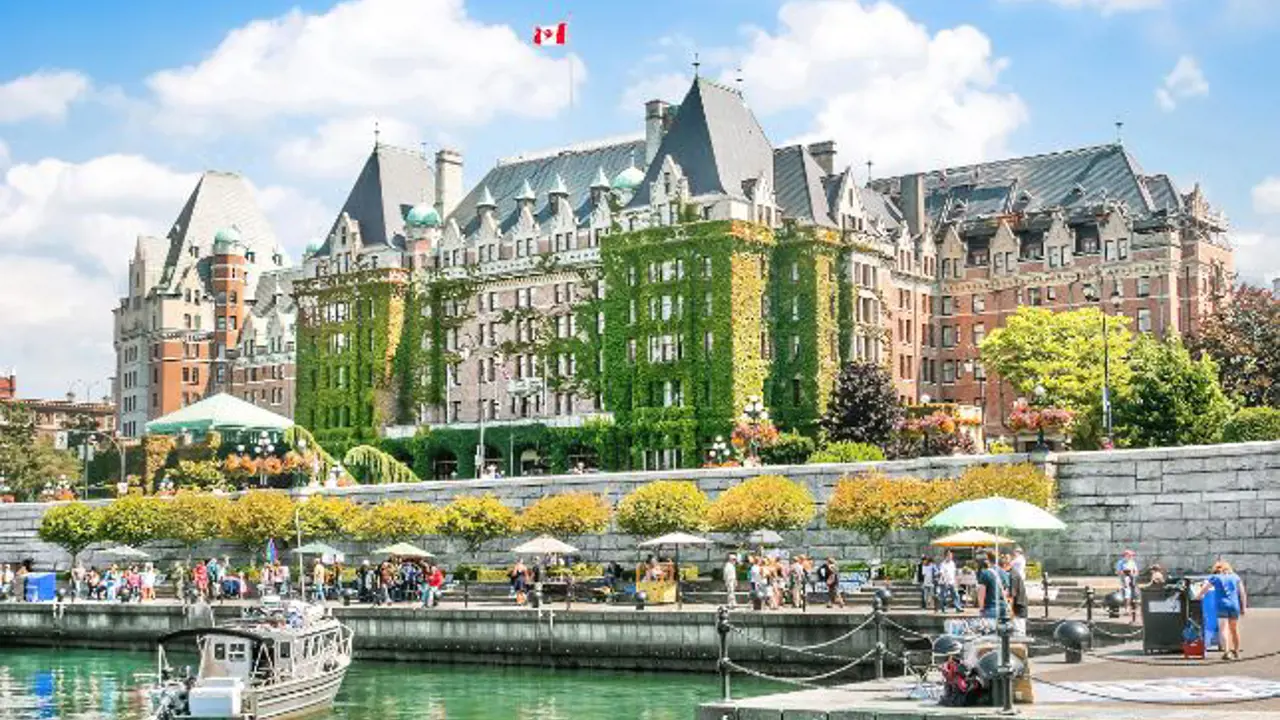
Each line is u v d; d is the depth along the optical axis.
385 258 160.25
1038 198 162.75
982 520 45.97
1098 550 72.38
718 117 141.12
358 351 161.12
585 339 145.38
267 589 86.50
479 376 154.25
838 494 74.12
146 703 61.47
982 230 162.38
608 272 141.75
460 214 163.62
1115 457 72.25
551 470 143.12
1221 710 31.75
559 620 68.31
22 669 74.69
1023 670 33.62
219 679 51.72
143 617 83.69
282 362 194.00
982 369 160.50
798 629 61.69
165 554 108.25
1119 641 49.31
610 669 66.88
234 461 112.69
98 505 110.19
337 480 109.12
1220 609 41.03
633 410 138.25
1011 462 75.62
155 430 113.75
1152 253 149.62
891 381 135.75
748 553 81.50
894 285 156.50
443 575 89.06
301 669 57.28
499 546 94.69
